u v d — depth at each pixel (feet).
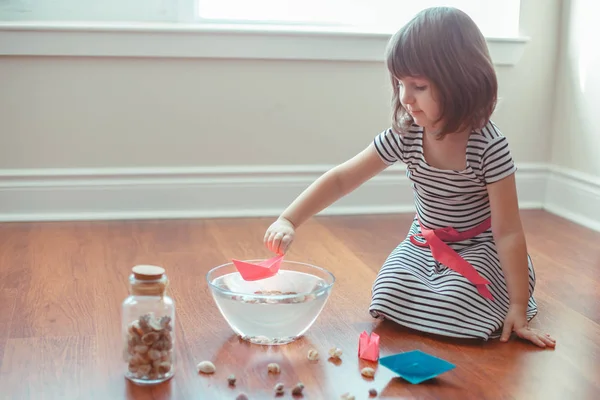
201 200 7.73
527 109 8.26
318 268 4.77
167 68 7.43
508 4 8.19
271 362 4.21
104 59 7.30
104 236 6.91
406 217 7.92
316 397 3.80
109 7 7.50
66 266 5.96
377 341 4.26
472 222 5.00
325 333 4.68
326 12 7.98
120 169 7.53
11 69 7.18
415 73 4.37
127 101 7.43
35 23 7.19
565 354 4.44
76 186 7.47
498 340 4.64
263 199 7.84
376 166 5.04
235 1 7.76
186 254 6.39
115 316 4.90
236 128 7.69
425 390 3.91
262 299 4.33
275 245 4.74
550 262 6.38
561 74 8.14
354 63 7.75
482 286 4.75
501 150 4.63
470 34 4.47
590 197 7.65
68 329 4.66
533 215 8.11
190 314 4.97
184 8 7.59
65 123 7.37
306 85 7.72
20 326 4.69
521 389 3.96
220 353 4.32
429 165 4.83
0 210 7.38
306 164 7.89
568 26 7.98
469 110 4.44
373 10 8.05
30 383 3.91
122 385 3.90
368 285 5.67
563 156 8.16
